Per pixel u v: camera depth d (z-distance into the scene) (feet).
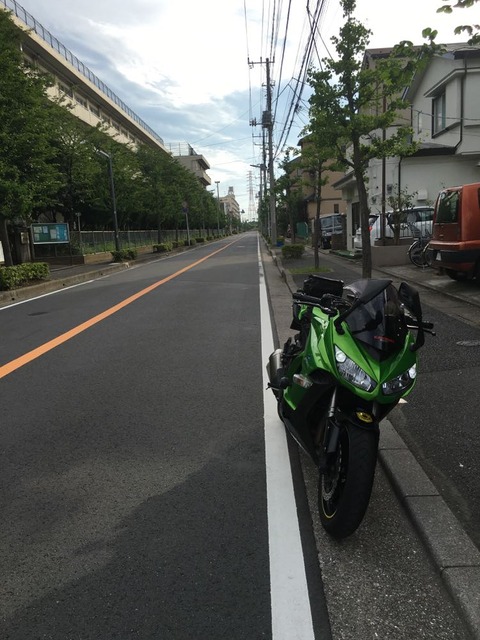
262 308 31.86
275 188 94.53
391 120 30.32
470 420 13.29
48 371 19.89
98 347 23.48
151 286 46.11
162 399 16.26
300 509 9.95
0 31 49.42
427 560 8.35
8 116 45.19
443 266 32.14
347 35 29.66
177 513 9.91
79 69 127.24
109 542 9.06
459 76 60.29
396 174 60.59
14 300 42.45
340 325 8.98
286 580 7.97
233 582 7.95
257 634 6.91
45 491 10.88
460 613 7.10
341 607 7.35
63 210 90.68
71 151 79.05
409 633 6.83
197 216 196.44
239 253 97.76
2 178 44.80
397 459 11.23
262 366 19.43
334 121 31.22
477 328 22.27
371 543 8.83
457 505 9.62
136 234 127.95
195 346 22.90
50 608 7.52
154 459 12.19
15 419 15.01
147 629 7.06
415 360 8.88
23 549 8.95
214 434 13.51
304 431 9.78
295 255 67.36
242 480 11.10
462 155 60.13
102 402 16.17
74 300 39.96
